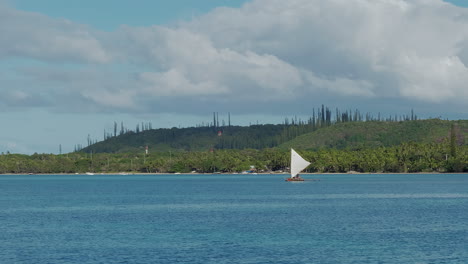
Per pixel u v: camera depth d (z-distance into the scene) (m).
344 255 76.25
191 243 86.12
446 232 96.06
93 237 92.88
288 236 92.69
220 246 83.31
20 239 91.19
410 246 82.31
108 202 169.12
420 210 136.75
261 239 89.62
